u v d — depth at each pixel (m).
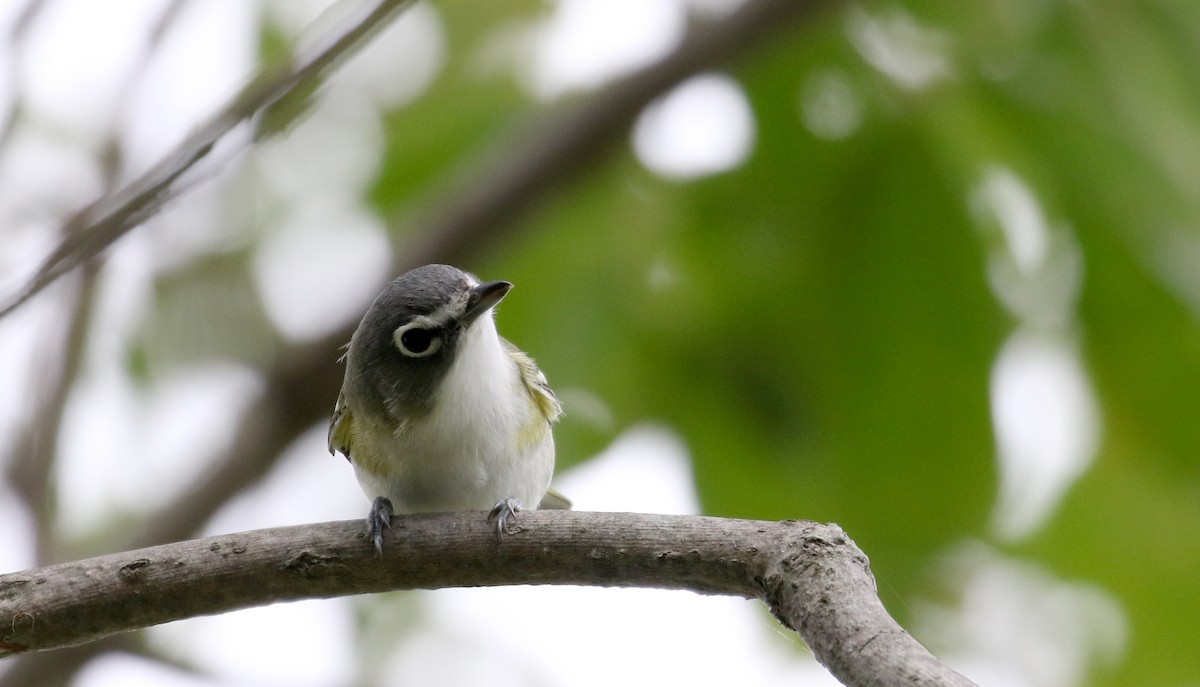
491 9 13.35
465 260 11.71
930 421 12.32
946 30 12.25
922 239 12.21
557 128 11.84
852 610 6.31
